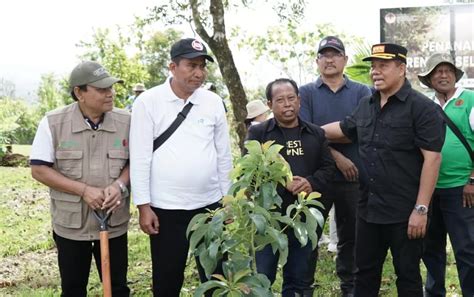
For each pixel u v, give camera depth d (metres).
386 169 3.87
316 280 5.59
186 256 3.91
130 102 13.35
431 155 3.76
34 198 11.45
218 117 3.92
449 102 4.48
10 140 20.17
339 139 4.45
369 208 3.98
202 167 3.81
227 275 2.93
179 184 3.79
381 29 10.34
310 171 4.21
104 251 3.60
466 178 4.42
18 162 17.61
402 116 3.81
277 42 12.39
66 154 3.73
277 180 3.12
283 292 4.31
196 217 3.08
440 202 4.53
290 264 4.23
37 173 3.73
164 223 3.83
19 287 5.92
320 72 4.86
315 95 4.83
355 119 4.12
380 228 4.02
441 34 10.04
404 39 10.24
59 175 3.73
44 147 3.73
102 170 3.77
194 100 3.83
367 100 4.04
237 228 3.02
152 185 3.83
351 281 4.91
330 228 6.45
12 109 23.38
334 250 6.39
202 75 3.75
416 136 3.79
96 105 3.68
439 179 4.48
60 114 3.77
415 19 10.14
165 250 3.86
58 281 6.10
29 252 7.41
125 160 3.86
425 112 3.75
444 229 4.65
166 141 3.79
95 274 6.12
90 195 3.68
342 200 4.78
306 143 4.21
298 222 3.10
